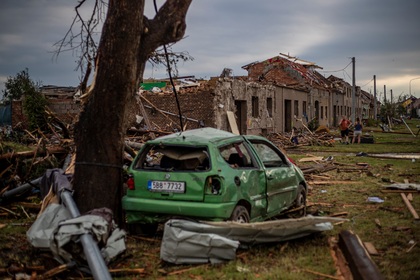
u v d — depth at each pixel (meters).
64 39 7.94
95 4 7.92
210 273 5.47
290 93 41.31
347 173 15.43
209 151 6.68
